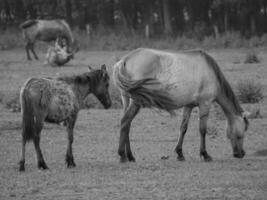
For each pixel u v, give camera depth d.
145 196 25.47
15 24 148.12
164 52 33.22
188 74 33.03
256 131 42.12
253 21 134.88
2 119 48.47
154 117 48.12
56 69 78.75
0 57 99.38
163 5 137.62
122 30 135.62
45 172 30.05
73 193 26.11
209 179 28.39
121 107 53.66
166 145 38.19
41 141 39.88
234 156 34.28
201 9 144.00
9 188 27.06
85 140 40.06
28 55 92.81
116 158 34.25
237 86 58.03
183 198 25.16
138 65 32.62
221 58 90.31
